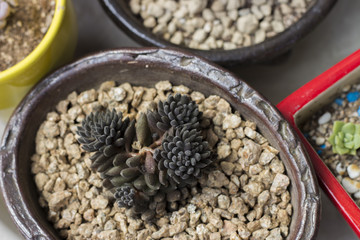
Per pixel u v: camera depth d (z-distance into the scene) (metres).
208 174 0.36
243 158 0.36
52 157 0.38
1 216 0.39
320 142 0.41
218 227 0.35
